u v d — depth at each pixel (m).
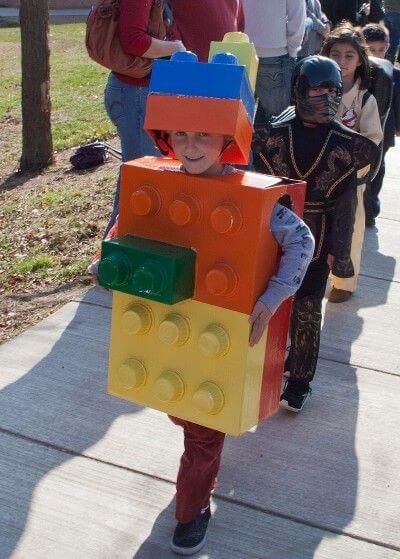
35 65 8.55
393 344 4.58
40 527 3.04
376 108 4.33
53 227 6.75
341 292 5.06
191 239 2.57
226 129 2.43
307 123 3.39
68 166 8.82
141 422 3.72
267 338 2.73
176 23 4.95
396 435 3.70
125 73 4.82
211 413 2.65
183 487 2.85
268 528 3.06
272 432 3.67
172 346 2.68
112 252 2.58
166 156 2.89
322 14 8.65
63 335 4.56
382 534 3.04
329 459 3.49
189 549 2.88
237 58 2.79
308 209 3.49
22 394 3.93
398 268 5.68
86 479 3.31
